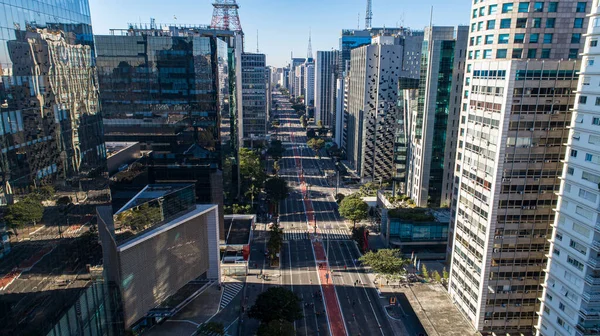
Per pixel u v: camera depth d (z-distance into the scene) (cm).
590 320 6244
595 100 6116
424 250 13725
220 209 13212
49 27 5606
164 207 9119
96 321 6881
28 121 5078
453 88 14262
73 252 6178
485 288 8425
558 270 6931
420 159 15200
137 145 13012
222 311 10050
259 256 13350
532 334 8712
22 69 4984
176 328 9319
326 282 11719
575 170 6500
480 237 8525
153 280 8819
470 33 9962
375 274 12144
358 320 9944
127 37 12275
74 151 6291
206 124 13050
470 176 8931
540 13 8688
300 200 19150
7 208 4644
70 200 6125
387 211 14212
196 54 12575
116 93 12656
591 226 6138
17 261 4803
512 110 7669
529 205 8125
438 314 9200
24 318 4941
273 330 8262
